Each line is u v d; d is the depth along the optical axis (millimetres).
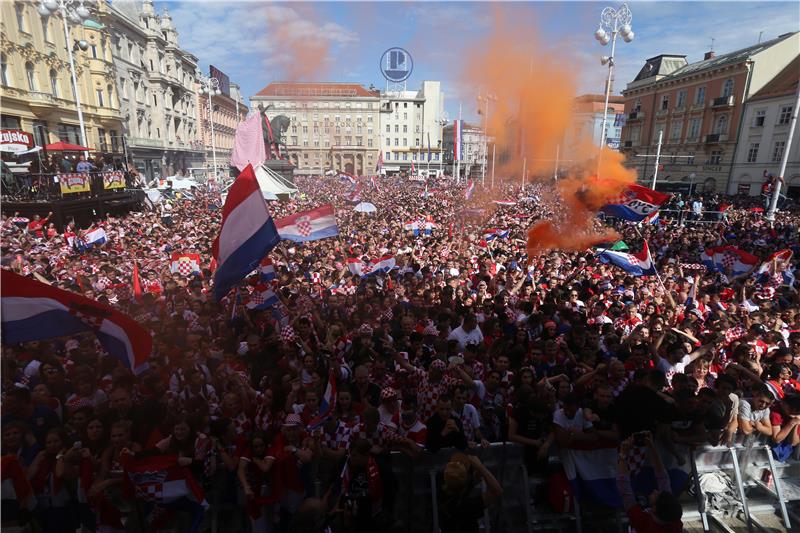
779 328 8070
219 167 79625
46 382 5887
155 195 33562
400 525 4672
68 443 4555
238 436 4719
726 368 6121
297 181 59219
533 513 4812
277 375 6059
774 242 18562
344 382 6055
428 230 21172
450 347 6797
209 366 6719
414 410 4875
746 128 45562
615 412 4719
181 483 4375
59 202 22203
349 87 74562
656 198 16000
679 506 3680
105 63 45062
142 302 9016
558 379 5543
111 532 4445
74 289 9539
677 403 5000
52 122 37531
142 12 56531
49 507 4426
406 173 75625
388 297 9383
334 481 4637
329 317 8625
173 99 64875
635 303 9633
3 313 5070
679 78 52562
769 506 5090
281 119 43062
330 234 11555
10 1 32812
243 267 7430
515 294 10461
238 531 4715
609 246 16656
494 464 4770
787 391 5711
